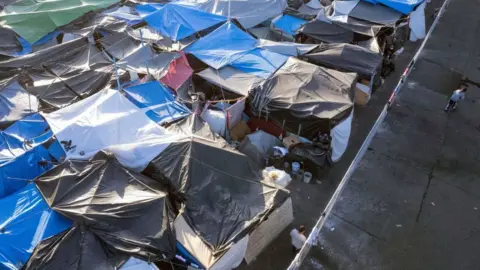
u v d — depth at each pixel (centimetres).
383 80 2520
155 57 2178
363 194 1753
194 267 1270
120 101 1694
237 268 1434
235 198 1434
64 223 1249
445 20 3300
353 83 1977
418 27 2931
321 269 1449
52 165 1527
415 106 2309
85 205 1274
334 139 1817
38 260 1145
